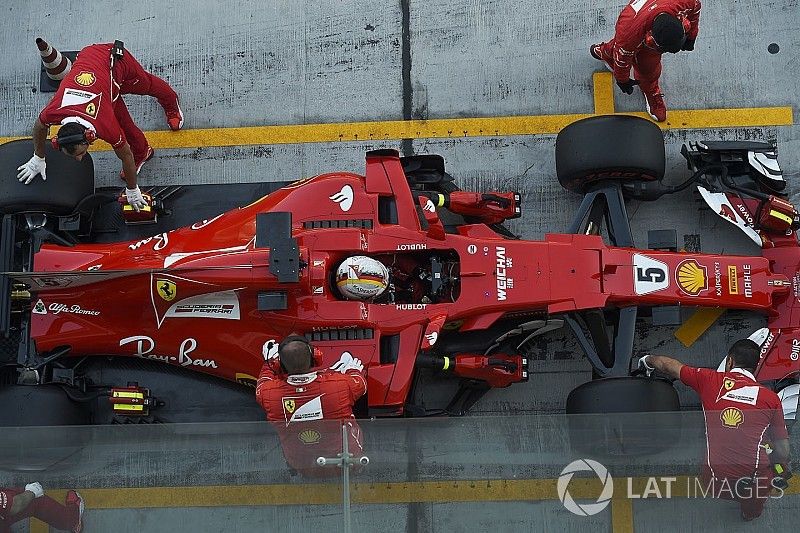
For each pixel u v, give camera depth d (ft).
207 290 36.37
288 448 33.45
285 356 31.96
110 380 40.16
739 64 44.11
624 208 39.81
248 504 33.76
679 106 43.88
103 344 38.50
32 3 45.85
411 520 33.99
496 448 34.35
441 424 34.47
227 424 34.32
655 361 37.42
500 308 37.01
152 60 45.39
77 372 39.78
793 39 44.16
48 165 39.09
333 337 36.17
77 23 45.75
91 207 40.83
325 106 44.57
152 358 38.88
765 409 34.37
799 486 34.32
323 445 33.19
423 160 39.42
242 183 42.93
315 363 32.91
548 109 44.01
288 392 32.83
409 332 36.27
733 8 44.62
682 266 38.17
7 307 38.70
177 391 40.01
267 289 36.06
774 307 39.42
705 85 44.01
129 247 38.73
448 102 44.27
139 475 34.37
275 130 44.45
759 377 39.06
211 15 45.62
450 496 34.12
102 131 36.52
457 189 42.04
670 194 42.80
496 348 40.04
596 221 39.88
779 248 40.09
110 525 34.22
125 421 38.96
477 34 44.78
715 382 35.37
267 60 45.14
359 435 33.94
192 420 39.75
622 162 38.63
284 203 38.01
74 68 37.14
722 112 43.73
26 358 38.75
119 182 44.04
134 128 41.83
